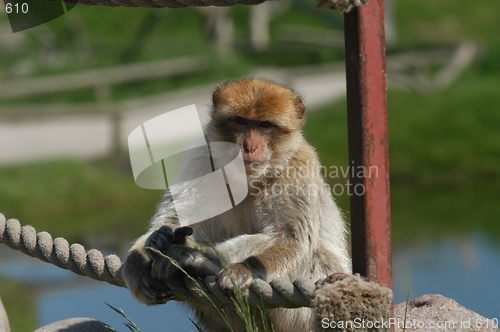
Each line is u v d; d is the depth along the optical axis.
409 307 7.39
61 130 27.86
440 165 26.97
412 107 34.00
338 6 4.52
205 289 5.69
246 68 39.16
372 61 4.75
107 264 6.43
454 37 49.66
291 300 5.35
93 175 25.06
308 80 37.19
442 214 21.30
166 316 12.66
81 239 19.08
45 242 6.44
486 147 27.94
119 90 36.19
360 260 4.92
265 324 5.70
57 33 41.22
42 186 23.73
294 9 51.81
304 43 44.56
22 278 16.36
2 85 33.84
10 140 26.81
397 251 17.50
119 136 28.17
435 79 39.28
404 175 26.59
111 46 41.72
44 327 7.46
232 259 6.47
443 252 17.08
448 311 7.01
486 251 16.95
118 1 4.84
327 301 4.69
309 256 6.88
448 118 30.64
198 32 45.34
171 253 5.79
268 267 6.31
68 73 37.31
